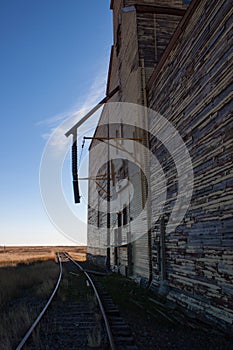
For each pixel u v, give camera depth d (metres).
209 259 8.02
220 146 7.61
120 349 5.44
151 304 9.87
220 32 7.70
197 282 8.68
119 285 14.26
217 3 7.85
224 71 7.48
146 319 8.03
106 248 24.03
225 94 7.41
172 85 11.04
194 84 9.17
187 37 9.71
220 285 7.43
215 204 7.77
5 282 13.75
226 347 5.88
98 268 24.53
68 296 11.22
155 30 15.73
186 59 9.80
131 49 16.61
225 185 7.32
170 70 11.25
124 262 18.08
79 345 5.82
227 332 6.73
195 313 8.38
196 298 8.68
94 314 8.23
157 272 12.28
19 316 8.03
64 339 6.19
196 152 8.98
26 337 5.96
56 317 7.98
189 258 9.29
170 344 6.11
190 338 6.52
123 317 8.13
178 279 10.09
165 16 16.09
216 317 7.42
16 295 12.27
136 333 6.75
